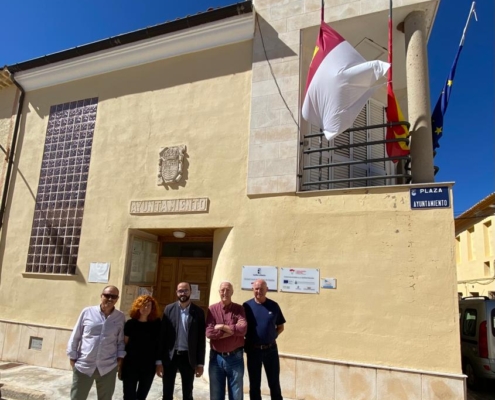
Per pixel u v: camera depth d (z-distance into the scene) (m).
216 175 7.13
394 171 8.09
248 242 6.54
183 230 7.52
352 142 7.74
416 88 6.20
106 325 4.24
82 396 4.10
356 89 5.90
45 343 7.73
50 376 6.97
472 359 7.14
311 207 6.23
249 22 7.38
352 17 6.69
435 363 5.11
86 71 8.88
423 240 5.47
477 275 17.59
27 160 9.16
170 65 8.12
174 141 7.67
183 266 8.16
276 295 6.12
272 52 7.18
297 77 6.89
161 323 4.52
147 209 7.51
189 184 7.31
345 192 6.06
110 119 8.44
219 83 7.57
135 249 7.74
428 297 5.30
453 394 4.94
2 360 8.00
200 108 7.61
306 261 6.08
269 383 4.57
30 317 8.09
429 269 5.37
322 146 7.24
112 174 8.09
